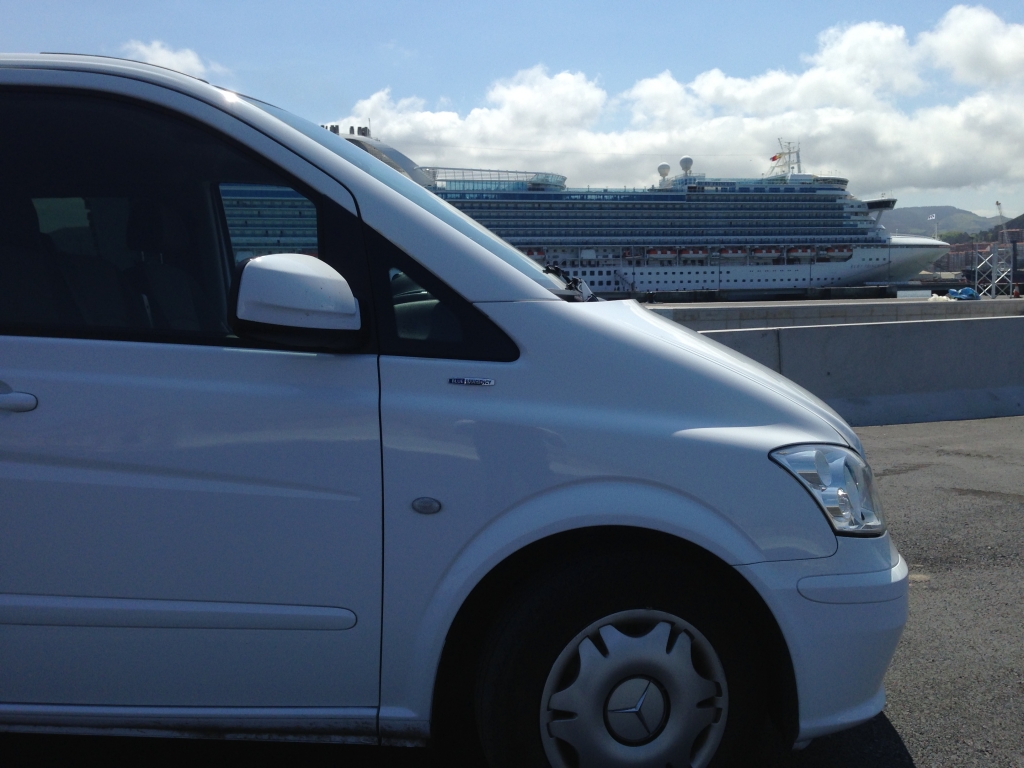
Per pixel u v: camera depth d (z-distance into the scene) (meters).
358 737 1.81
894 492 5.12
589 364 1.84
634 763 1.78
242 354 1.77
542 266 2.37
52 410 1.72
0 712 1.77
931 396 7.99
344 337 1.74
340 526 1.75
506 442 1.76
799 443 1.86
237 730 1.80
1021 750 2.29
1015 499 4.91
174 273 1.86
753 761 1.88
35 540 1.73
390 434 1.75
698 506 1.79
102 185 1.89
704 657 1.81
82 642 1.75
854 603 1.81
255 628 1.75
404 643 1.77
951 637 3.07
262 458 1.73
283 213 1.88
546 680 1.76
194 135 1.89
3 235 1.85
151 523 1.73
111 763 2.18
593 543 1.85
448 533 1.75
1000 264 47.34
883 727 2.42
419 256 1.84
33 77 1.88
